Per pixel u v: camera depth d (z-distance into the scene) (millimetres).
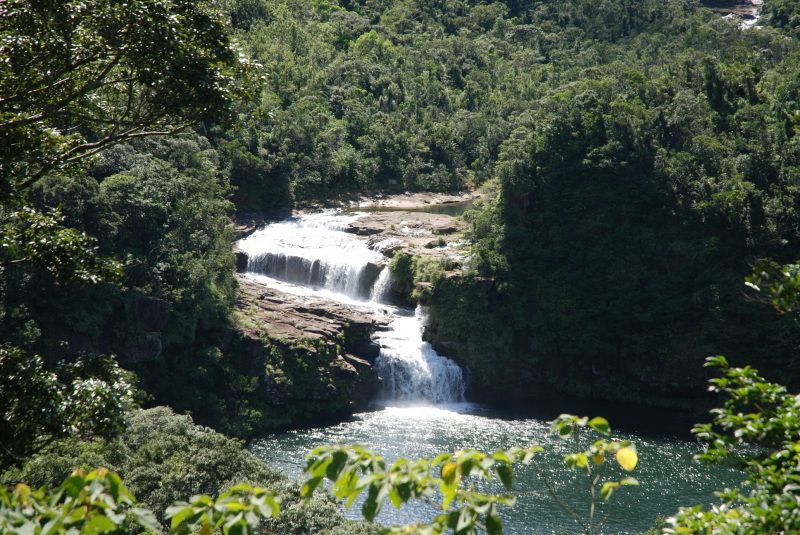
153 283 62656
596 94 86688
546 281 77750
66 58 21125
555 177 81062
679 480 49750
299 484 36469
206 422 60469
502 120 131000
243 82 23609
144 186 67438
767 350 70500
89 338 58781
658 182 78312
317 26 163625
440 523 7980
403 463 8148
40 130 21812
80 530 7305
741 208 74812
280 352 65500
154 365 61812
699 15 179625
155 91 22781
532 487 47594
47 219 23297
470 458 8312
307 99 128000
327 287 83312
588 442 58031
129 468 35969
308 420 64125
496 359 74438
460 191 123688
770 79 96812
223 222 76312
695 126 85500
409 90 144625
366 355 71250
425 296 76125
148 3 20250
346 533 31578
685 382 72750
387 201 114938
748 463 11398
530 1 199125
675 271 76125
